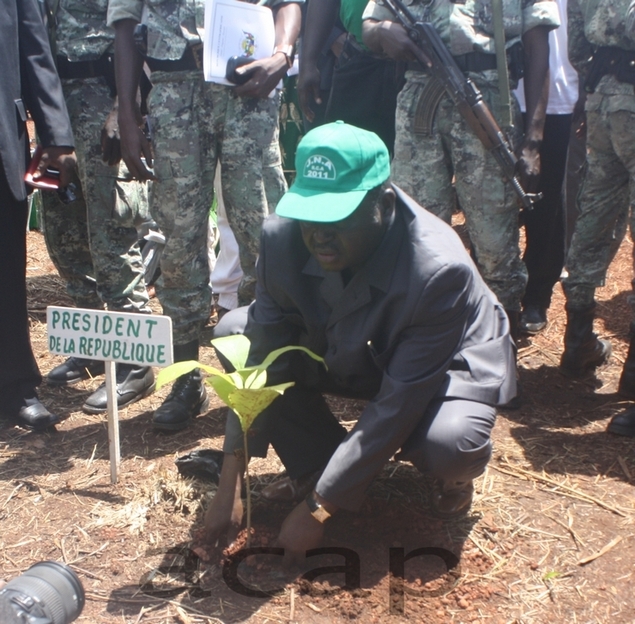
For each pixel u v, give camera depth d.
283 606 2.42
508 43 3.43
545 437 3.51
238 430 2.56
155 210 3.49
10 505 2.98
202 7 3.30
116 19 3.37
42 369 4.30
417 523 2.82
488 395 2.51
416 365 2.35
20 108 3.32
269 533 2.71
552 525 2.85
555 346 4.52
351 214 2.18
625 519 2.88
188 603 2.43
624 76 3.47
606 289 5.39
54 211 4.11
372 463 2.39
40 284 5.70
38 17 3.41
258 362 2.64
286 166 5.60
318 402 2.89
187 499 2.93
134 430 3.61
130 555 2.66
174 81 3.37
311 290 2.52
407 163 3.60
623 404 3.83
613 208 3.82
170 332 2.94
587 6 3.56
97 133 3.81
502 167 3.35
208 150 3.46
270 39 3.41
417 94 3.52
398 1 3.40
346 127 2.22
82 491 3.07
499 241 3.53
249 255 3.62
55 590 1.85
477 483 3.11
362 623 2.35
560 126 4.37
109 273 3.97
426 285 2.26
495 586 2.52
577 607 2.44
